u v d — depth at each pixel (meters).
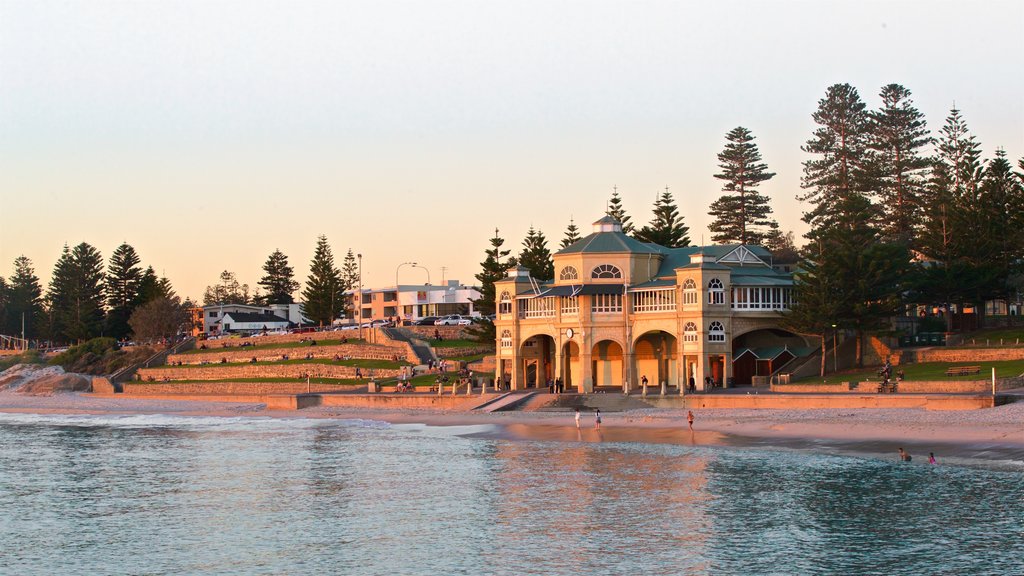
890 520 57.97
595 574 50.84
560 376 124.38
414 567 52.97
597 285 123.62
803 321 112.56
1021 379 93.50
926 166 170.88
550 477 74.38
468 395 118.62
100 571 53.84
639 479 72.12
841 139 178.50
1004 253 127.50
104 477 81.62
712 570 50.72
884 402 92.06
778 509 61.59
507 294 130.62
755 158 186.12
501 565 52.78
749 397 100.19
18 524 64.44
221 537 60.19
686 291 116.19
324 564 54.03
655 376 124.75
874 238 126.62
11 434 117.94
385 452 90.50
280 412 130.88
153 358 188.62
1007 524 56.16
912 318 130.12
